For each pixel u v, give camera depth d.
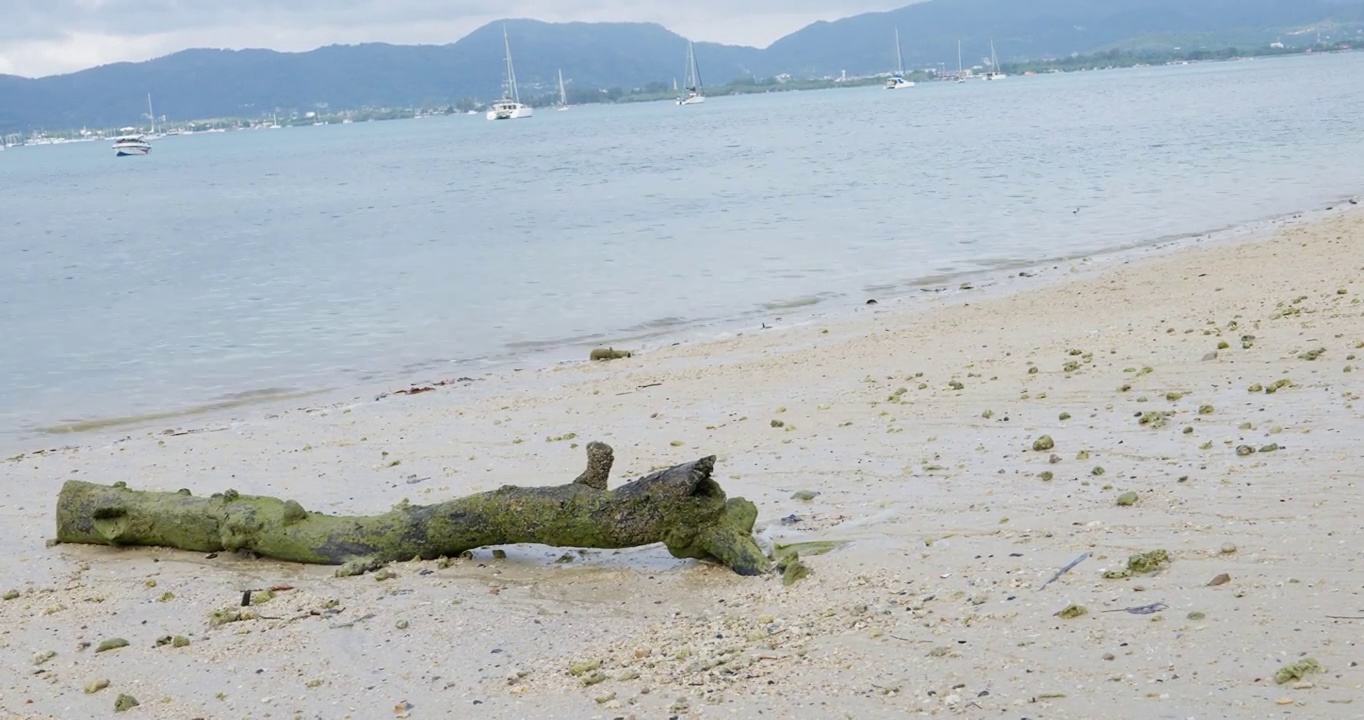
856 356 17.75
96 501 11.20
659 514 9.07
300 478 13.34
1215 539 7.63
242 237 48.19
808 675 6.57
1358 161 47.28
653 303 26.33
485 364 21.06
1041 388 13.66
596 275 31.06
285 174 105.31
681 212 46.66
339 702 7.20
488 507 9.66
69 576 10.47
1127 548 7.74
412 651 7.95
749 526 9.20
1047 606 6.98
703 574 8.99
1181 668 5.88
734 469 11.83
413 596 9.13
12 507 13.04
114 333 26.41
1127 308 19.17
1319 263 21.41
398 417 16.56
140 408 19.16
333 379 20.61
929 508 9.54
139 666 8.12
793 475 11.33
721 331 22.53
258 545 10.45
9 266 41.22
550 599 8.80
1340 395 11.20
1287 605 6.39
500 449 13.94
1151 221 34.09
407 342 23.58
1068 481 9.70
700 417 14.62
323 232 48.03
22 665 8.31
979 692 6.00
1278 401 11.40
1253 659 5.84
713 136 129.75
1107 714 5.55
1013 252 30.19
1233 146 59.97
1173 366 13.78
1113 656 6.15
